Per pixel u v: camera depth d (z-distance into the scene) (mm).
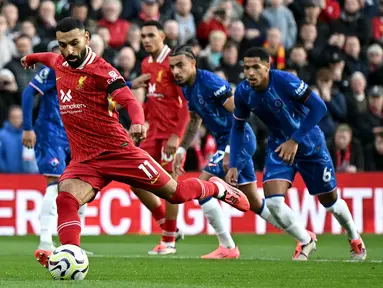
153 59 41344
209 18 65188
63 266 25125
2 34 58688
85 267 25406
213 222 37000
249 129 36594
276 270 30484
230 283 26062
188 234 51938
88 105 26484
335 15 67375
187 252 40812
